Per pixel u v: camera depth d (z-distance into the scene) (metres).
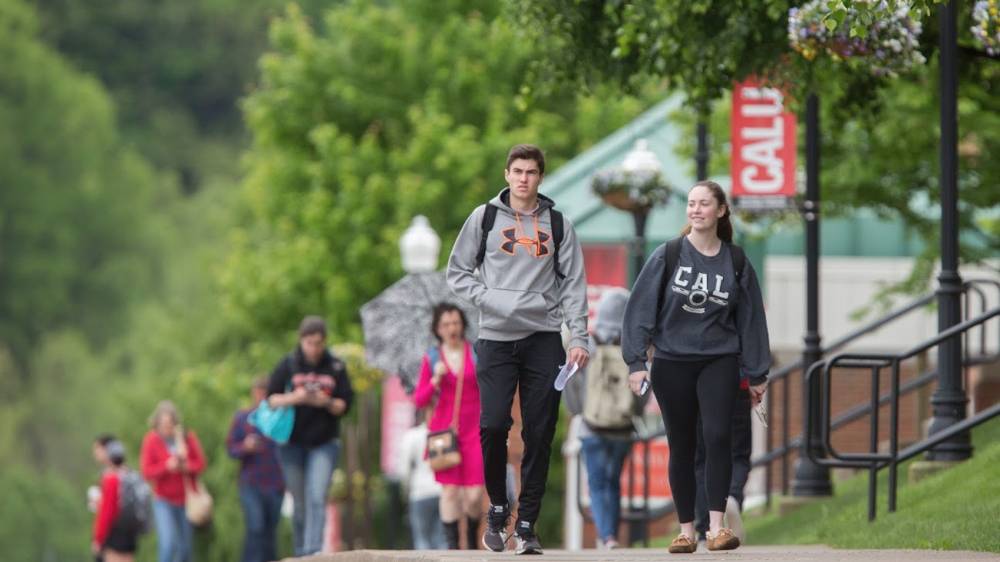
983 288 72.62
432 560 28.16
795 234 76.38
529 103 44.38
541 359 29.02
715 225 29.14
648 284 29.14
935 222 62.16
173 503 57.53
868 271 74.75
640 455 58.12
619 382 40.78
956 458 40.38
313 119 111.12
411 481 49.50
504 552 30.17
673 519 63.72
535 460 29.36
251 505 53.53
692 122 66.31
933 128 56.91
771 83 40.59
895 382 37.59
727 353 29.08
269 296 102.94
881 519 36.84
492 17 113.31
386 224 101.50
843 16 28.48
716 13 40.25
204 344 131.00
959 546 31.39
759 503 59.31
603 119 107.62
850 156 60.16
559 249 29.02
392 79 111.44
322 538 45.50
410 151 102.19
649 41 41.41
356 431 99.12
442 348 40.38
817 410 47.44
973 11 34.56
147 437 57.44
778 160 50.06
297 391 44.84
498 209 29.06
